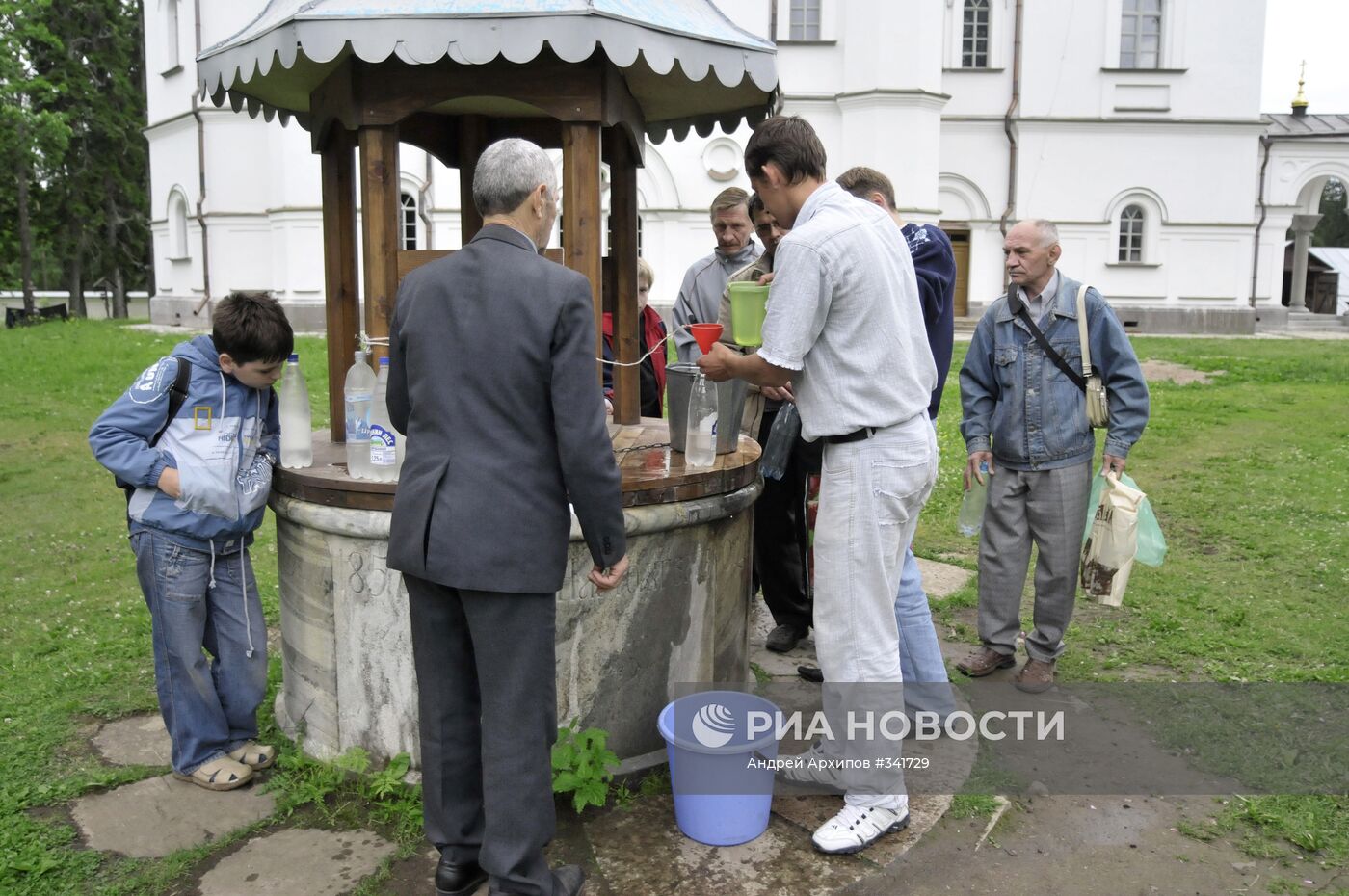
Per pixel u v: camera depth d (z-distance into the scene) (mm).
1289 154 25297
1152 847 2945
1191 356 16938
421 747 2584
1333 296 35188
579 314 2316
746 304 2990
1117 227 23344
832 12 20422
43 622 4719
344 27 2932
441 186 20250
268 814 3039
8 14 23672
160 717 3707
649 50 3049
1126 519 3717
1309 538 6160
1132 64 22938
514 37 2934
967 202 23375
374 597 3049
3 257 31203
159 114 23484
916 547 6117
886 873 2777
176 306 23188
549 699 2461
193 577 3096
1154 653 4371
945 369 3605
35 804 3092
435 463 2344
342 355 3707
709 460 3215
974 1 22844
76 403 11266
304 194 20484
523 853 2420
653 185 20891
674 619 3209
